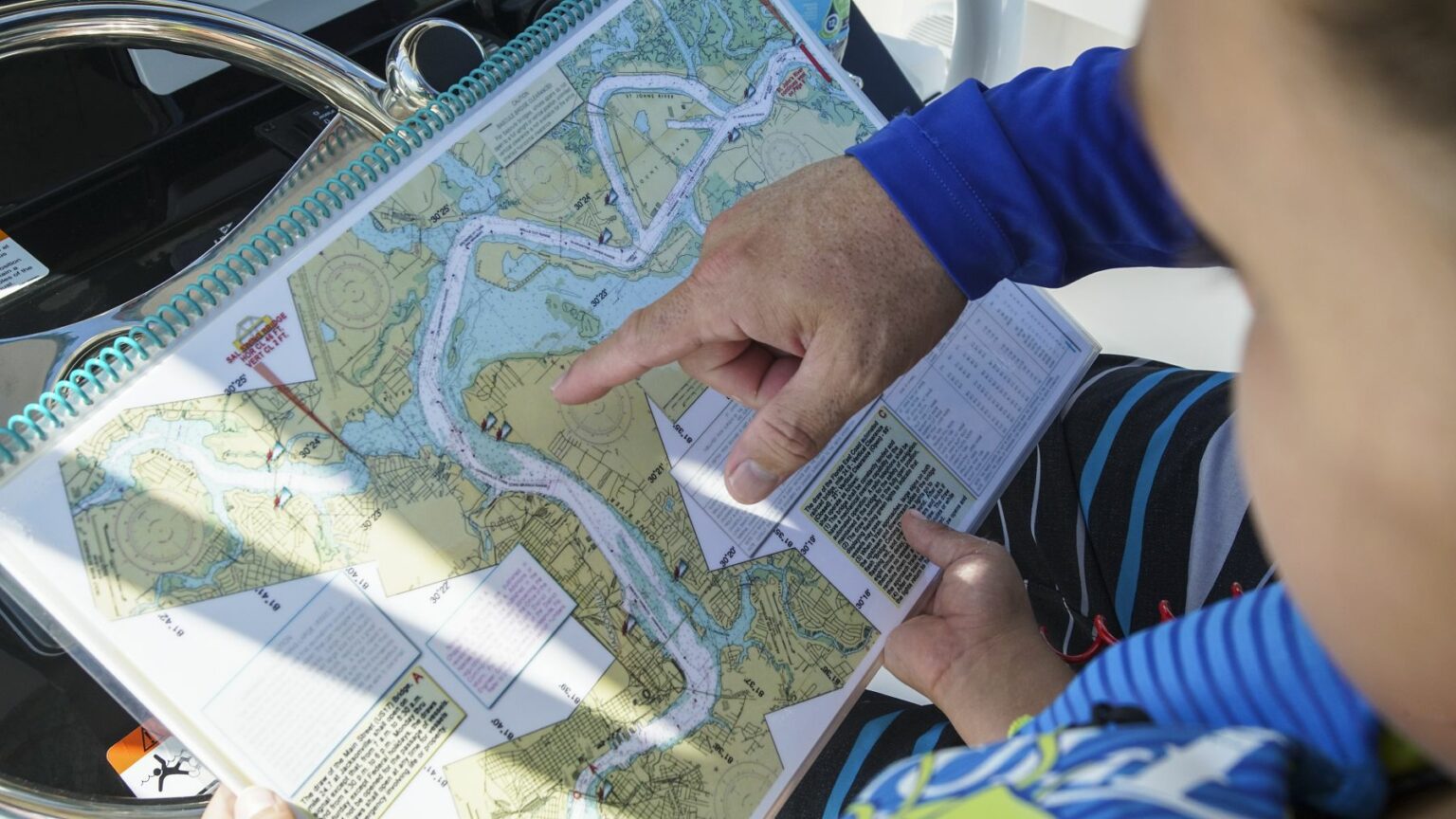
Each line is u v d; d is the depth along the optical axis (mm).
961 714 661
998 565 714
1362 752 289
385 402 623
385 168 656
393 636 592
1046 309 830
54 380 725
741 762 655
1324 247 156
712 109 776
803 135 809
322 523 590
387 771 577
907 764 365
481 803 592
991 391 792
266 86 938
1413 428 156
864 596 715
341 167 762
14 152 852
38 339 733
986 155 643
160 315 580
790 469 636
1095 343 837
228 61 732
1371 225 147
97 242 872
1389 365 155
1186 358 983
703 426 705
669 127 757
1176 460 770
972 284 659
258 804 541
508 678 611
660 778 634
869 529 728
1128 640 372
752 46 804
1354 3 140
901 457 751
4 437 531
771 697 673
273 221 770
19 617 777
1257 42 151
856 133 831
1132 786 276
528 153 702
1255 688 312
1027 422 798
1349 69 142
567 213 707
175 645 548
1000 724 637
